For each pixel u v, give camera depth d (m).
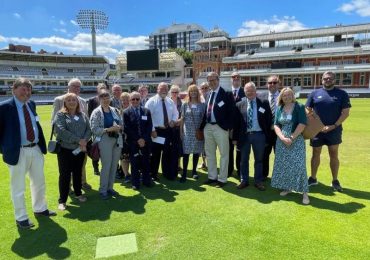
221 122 6.04
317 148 5.98
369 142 10.92
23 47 70.06
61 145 5.06
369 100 36.50
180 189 6.13
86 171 7.75
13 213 4.99
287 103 5.32
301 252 3.63
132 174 6.16
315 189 5.92
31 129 4.50
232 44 63.50
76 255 3.69
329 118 5.69
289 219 4.54
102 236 4.16
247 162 6.11
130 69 58.53
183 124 6.77
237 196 5.63
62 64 68.88
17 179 4.39
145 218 4.69
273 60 56.06
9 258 3.65
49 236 4.18
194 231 4.22
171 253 3.67
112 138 5.61
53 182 6.78
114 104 7.28
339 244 3.81
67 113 5.14
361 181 6.39
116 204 5.33
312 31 55.31
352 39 53.59
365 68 47.25
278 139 5.57
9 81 59.00
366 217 4.56
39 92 58.28
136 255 3.65
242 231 4.19
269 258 3.52
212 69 62.59
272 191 5.90
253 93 5.92
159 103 6.74
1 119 4.24
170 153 6.80
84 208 5.18
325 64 52.34
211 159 6.41
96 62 72.38
